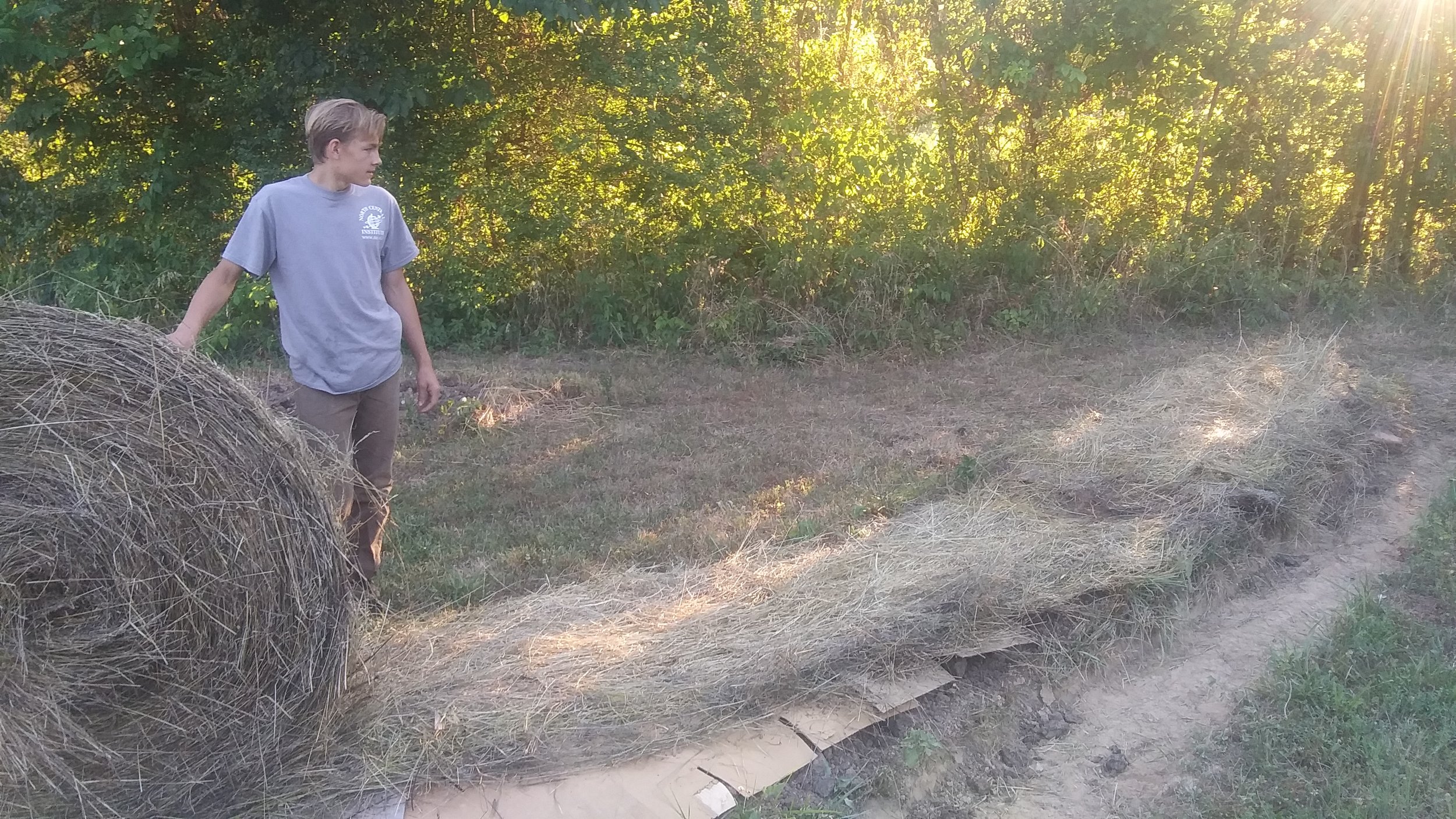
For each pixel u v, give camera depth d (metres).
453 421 5.80
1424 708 2.99
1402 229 8.76
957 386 6.68
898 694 3.09
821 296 7.89
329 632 2.60
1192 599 3.81
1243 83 8.51
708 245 8.09
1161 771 2.96
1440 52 8.26
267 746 2.53
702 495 4.78
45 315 2.32
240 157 7.26
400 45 7.29
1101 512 4.34
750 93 8.33
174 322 7.23
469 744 2.75
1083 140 8.84
